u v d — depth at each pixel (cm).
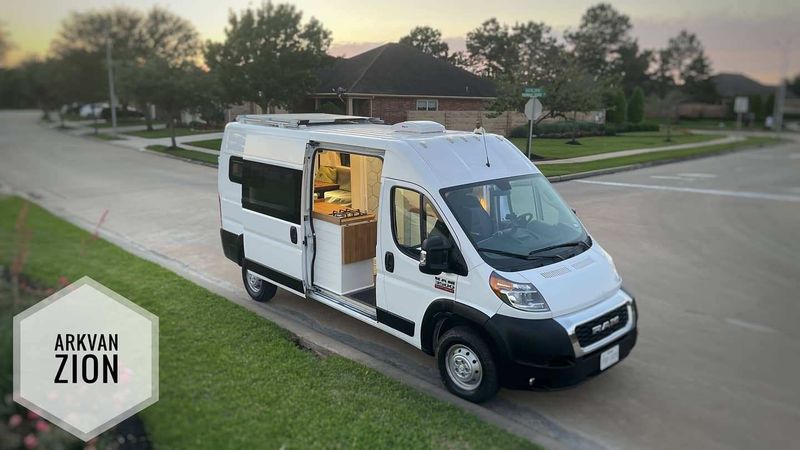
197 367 506
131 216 1302
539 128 2564
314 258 649
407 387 488
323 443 393
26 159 2550
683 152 2566
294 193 645
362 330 659
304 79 2380
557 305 451
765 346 608
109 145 3256
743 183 1772
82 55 3666
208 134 3228
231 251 775
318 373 505
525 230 518
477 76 1784
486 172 538
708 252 984
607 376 541
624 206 1396
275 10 2389
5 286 509
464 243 479
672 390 513
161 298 696
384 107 1803
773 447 427
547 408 484
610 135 3397
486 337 465
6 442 347
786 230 1138
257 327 608
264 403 446
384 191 539
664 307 725
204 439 395
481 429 421
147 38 4091
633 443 432
